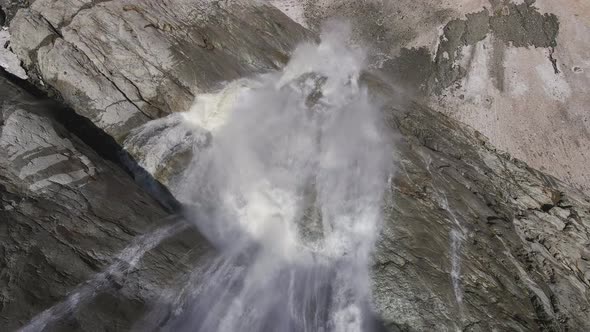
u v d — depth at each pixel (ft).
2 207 32.50
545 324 39.58
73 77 46.93
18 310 27.84
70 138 40.65
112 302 30.60
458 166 53.06
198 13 59.67
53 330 27.53
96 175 38.65
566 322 40.09
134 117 47.73
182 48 54.39
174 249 36.58
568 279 43.50
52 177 36.17
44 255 31.14
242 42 60.59
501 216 48.65
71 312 28.96
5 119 38.01
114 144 46.06
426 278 39.93
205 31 58.29
